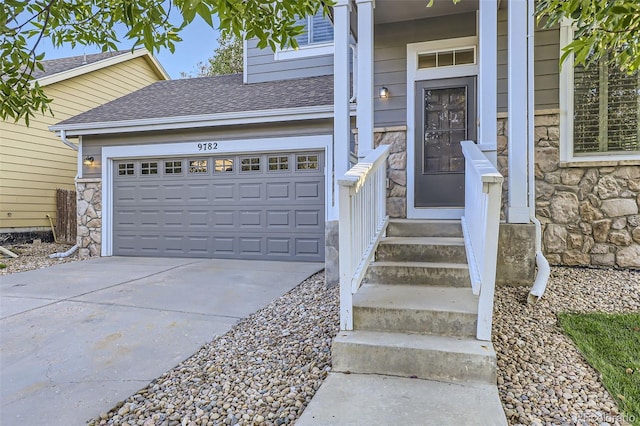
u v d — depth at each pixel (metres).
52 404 2.28
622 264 4.90
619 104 4.98
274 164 7.23
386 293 3.10
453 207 5.29
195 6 1.74
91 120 8.01
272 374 2.58
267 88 8.52
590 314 3.32
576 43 2.34
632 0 2.01
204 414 2.15
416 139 5.43
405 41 5.50
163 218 7.85
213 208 7.56
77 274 5.98
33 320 3.74
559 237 5.11
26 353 2.99
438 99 5.39
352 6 5.04
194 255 7.67
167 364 2.79
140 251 7.98
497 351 2.69
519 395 2.21
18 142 9.22
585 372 2.44
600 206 4.99
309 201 7.04
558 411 2.06
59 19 2.43
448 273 3.33
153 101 8.93
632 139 4.96
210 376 2.59
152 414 2.17
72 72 9.96
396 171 5.49
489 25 4.07
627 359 2.58
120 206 8.10
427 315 2.66
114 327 3.53
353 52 6.41
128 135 7.92
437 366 2.36
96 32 2.73
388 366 2.44
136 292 4.76
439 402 2.09
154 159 7.88
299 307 3.98
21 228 9.34
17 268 6.84
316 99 7.15
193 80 10.49
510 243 4.12
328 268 4.64
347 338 2.58
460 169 5.28
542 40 5.14
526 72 4.36
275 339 3.16
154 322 3.64
